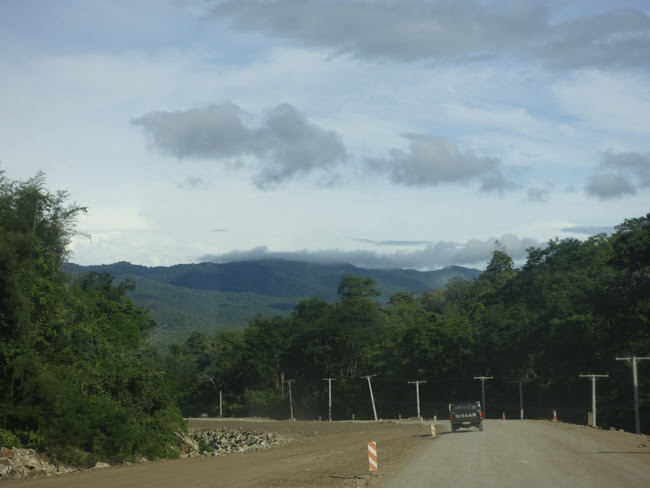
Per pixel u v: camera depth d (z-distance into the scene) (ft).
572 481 61.26
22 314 98.27
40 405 98.17
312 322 465.88
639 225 233.55
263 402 449.06
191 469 88.74
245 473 79.66
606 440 122.52
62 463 95.66
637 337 227.61
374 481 64.80
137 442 114.21
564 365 267.80
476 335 332.19
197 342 570.05
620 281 222.89
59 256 127.65
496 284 469.57
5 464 84.23
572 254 334.44
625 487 56.90
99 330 147.02
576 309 265.75
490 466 76.18
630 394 235.40
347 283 545.44
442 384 356.38
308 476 71.92
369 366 402.93
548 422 220.64
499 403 323.78
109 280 190.29
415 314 513.45
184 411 491.31
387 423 273.95
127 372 127.75
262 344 459.73
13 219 111.34
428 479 65.05
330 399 381.60
